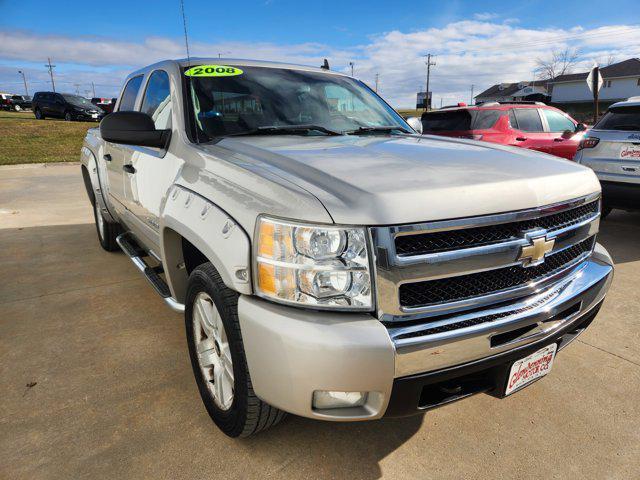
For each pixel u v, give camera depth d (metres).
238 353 1.79
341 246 1.54
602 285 2.20
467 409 2.37
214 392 2.14
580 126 7.91
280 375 1.60
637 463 2.02
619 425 2.25
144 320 3.27
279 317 1.59
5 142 16.17
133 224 3.29
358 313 1.58
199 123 2.53
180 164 2.38
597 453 2.07
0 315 3.34
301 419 2.26
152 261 4.50
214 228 1.83
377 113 3.14
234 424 1.96
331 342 1.51
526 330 1.85
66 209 7.08
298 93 2.93
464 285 1.69
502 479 1.92
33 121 23.61
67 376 2.59
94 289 3.82
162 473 1.92
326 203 1.58
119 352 2.85
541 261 1.82
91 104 26.48
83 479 1.88
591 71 10.49
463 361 1.68
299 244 1.57
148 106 3.14
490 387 1.88
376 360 1.52
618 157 5.20
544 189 1.85
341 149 2.12
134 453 2.02
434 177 1.72
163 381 2.55
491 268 1.70
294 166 1.86
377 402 1.62
